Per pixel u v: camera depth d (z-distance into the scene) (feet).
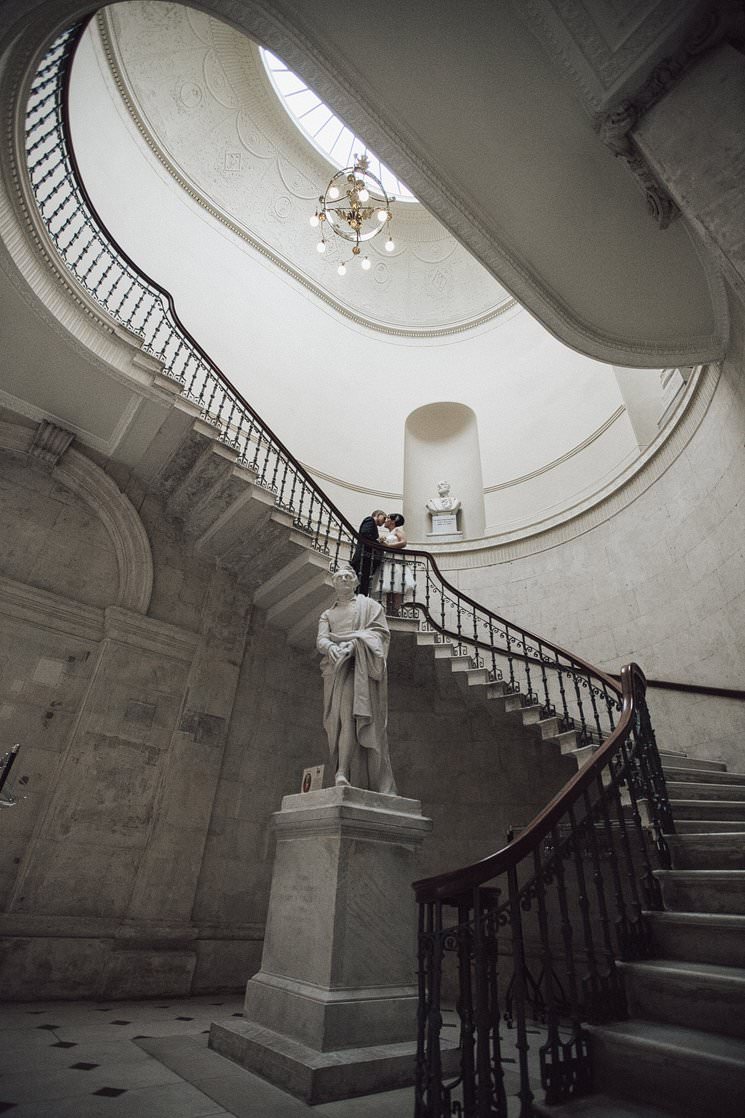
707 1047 6.30
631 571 23.82
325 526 29.96
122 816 16.49
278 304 34.91
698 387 21.38
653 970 7.77
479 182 14.39
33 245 14.78
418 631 19.63
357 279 39.55
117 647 17.98
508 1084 8.80
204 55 32.14
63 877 15.02
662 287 16.38
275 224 36.55
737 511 19.07
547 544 27.81
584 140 13.37
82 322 16.25
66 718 16.67
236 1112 7.32
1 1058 8.93
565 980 15.39
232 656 20.58
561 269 16.11
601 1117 6.09
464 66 12.23
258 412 30.89
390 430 35.99
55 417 18.13
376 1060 8.50
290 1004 9.43
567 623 25.38
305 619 21.72
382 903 10.23
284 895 10.88
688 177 9.70
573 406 31.86
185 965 15.80
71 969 14.19
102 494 19.20
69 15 10.99
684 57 9.86
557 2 10.41
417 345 39.19
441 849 20.80
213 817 18.38
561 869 8.11
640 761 11.82
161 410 17.56
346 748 11.89
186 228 31.91
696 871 9.51
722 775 15.28
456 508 33.86
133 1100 7.55
